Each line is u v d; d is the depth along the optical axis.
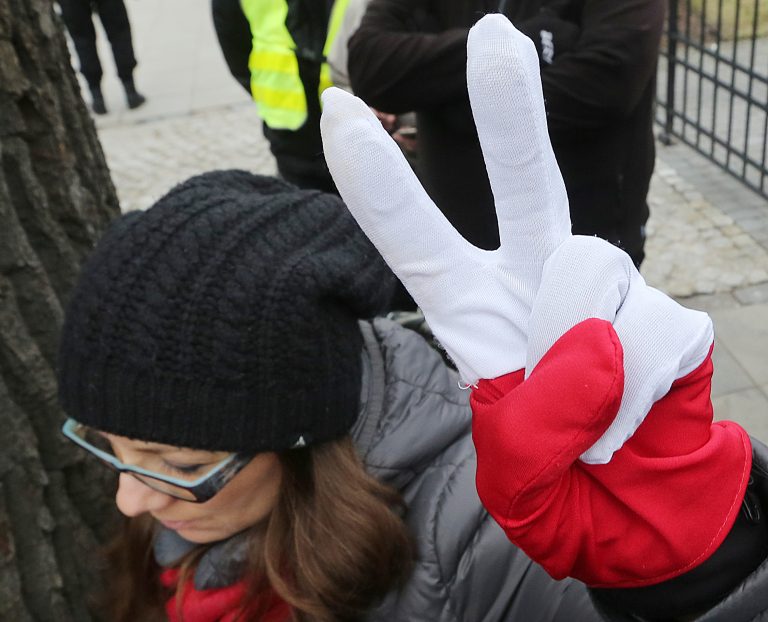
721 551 0.78
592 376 0.67
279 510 1.01
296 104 2.66
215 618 1.10
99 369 0.89
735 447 0.76
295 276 0.88
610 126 1.99
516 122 0.71
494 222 2.21
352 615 1.03
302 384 0.90
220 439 0.90
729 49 5.66
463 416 1.13
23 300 1.34
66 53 1.53
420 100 2.07
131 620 1.28
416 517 1.08
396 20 2.18
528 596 1.05
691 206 4.04
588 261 0.73
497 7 2.04
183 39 6.95
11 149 1.34
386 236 0.77
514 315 0.76
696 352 0.73
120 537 1.26
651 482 0.73
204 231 0.90
